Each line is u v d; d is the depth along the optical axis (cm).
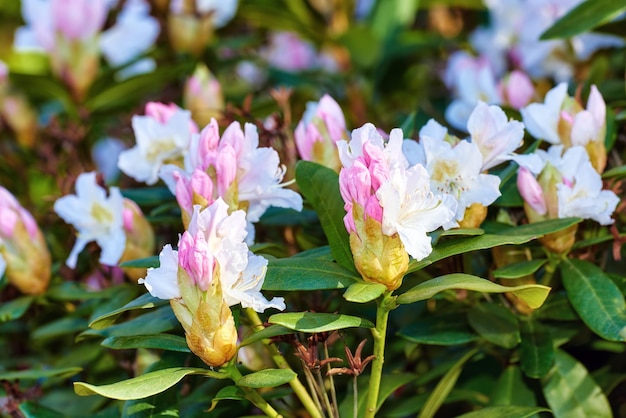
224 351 95
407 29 177
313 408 100
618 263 119
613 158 123
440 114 147
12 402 115
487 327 108
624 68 142
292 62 176
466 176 101
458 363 110
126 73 160
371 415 99
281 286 97
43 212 136
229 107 121
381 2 168
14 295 128
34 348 136
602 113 110
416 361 123
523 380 113
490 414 103
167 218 117
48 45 144
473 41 163
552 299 112
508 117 119
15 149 150
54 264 128
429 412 111
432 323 111
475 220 103
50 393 129
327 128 110
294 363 113
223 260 95
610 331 103
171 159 115
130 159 115
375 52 159
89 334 107
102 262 113
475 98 129
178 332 111
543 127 110
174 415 102
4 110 146
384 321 97
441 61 172
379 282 95
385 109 170
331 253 103
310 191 101
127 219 114
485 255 115
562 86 111
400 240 95
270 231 123
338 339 117
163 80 147
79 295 118
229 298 95
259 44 171
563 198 104
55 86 149
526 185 105
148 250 115
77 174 130
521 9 151
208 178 100
